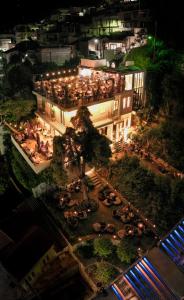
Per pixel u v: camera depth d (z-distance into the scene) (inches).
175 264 738.8
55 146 933.2
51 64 2197.3
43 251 933.8
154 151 1295.5
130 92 1375.5
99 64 1583.4
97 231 943.0
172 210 940.6
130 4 2822.3
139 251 845.2
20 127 1505.9
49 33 2800.2
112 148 1343.5
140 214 984.9
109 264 839.1
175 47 1855.3
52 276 892.6
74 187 1144.8
